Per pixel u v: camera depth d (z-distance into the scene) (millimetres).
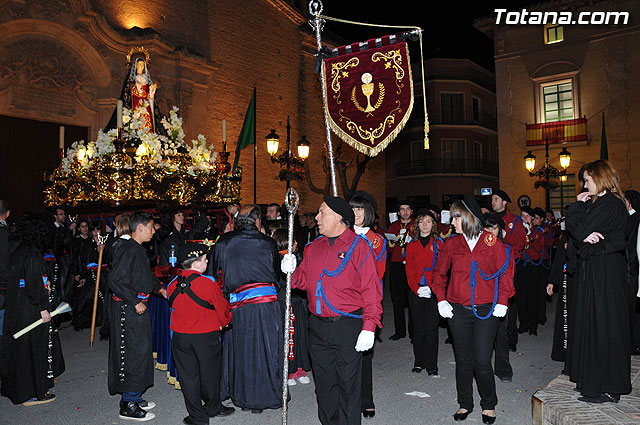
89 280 9742
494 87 35781
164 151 9500
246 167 19094
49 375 5602
